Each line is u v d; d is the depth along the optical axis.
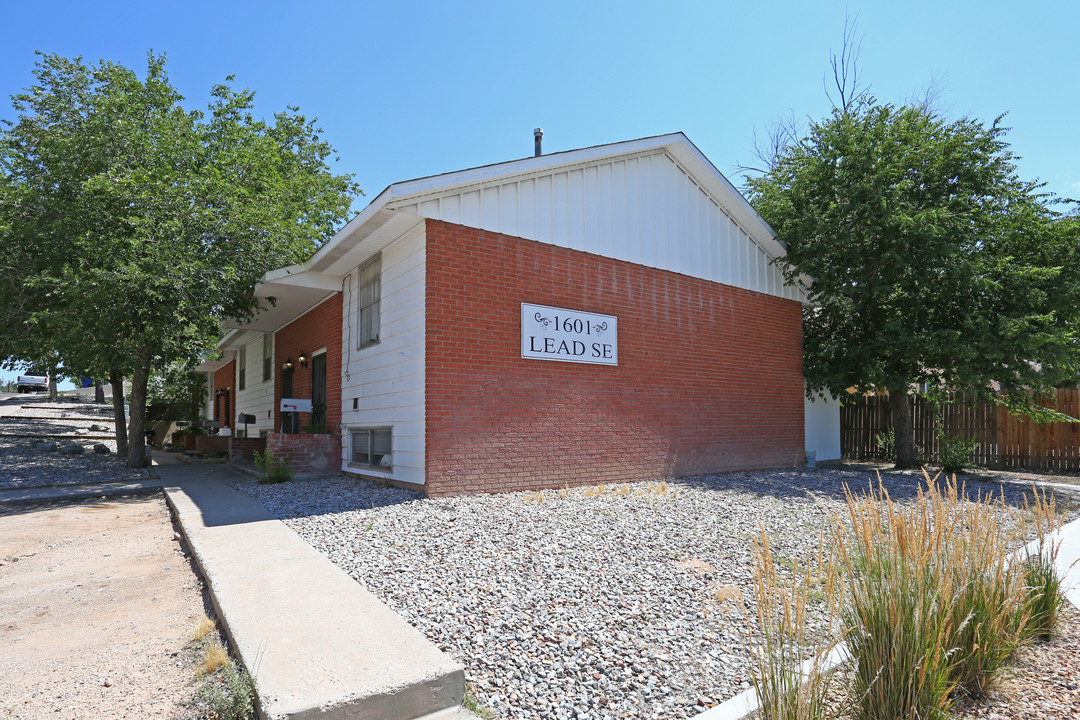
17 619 4.15
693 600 4.16
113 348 10.40
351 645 3.09
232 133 13.89
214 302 10.91
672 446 10.46
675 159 11.23
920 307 11.84
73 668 3.26
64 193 11.50
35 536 6.79
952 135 11.90
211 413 25.52
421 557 4.97
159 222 10.70
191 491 9.05
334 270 10.54
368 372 9.61
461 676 2.81
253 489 8.93
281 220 12.21
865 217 11.62
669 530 6.11
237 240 11.30
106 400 33.94
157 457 16.64
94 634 3.80
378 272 9.48
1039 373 11.16
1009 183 11.56
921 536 2.79
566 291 9.28
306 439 10.14
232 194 11.59
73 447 16.02
